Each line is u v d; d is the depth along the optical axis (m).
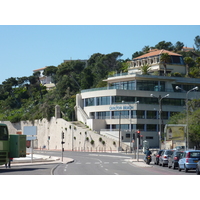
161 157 38.47
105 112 97.88
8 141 30.03
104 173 27.20
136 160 47.91
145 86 98.19
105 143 89.56
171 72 113.75
